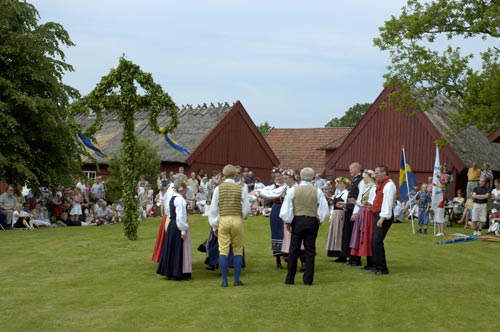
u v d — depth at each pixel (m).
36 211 17.38
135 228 14.14
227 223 8.68
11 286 8.59
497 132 18.08
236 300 7.69
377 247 9.61
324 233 16.05
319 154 41.22
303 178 8.79
